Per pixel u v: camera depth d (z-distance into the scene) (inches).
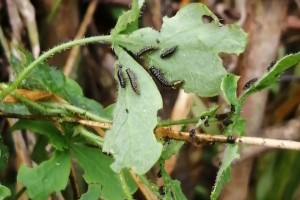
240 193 24.3
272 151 25.2
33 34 22.5
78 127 17.7
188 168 25.1
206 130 19.8
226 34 16.1
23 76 17.3
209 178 26.0
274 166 25.3
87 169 17.6
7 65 23.4
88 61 25.3
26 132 21.3
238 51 16.0
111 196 17.3
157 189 17.2
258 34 22.9
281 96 26.6
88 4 25.7
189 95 21.6
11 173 23.1
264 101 23.5
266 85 16.1
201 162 25.8
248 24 23.0
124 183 16.9
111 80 25.8
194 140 16.5
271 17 22.7
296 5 26.3
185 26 16.4
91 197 17.1
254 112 23.5
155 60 16.5
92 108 18.7
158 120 16.6
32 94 17.9
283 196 25.3
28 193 17.3
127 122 16.0
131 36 16.5
